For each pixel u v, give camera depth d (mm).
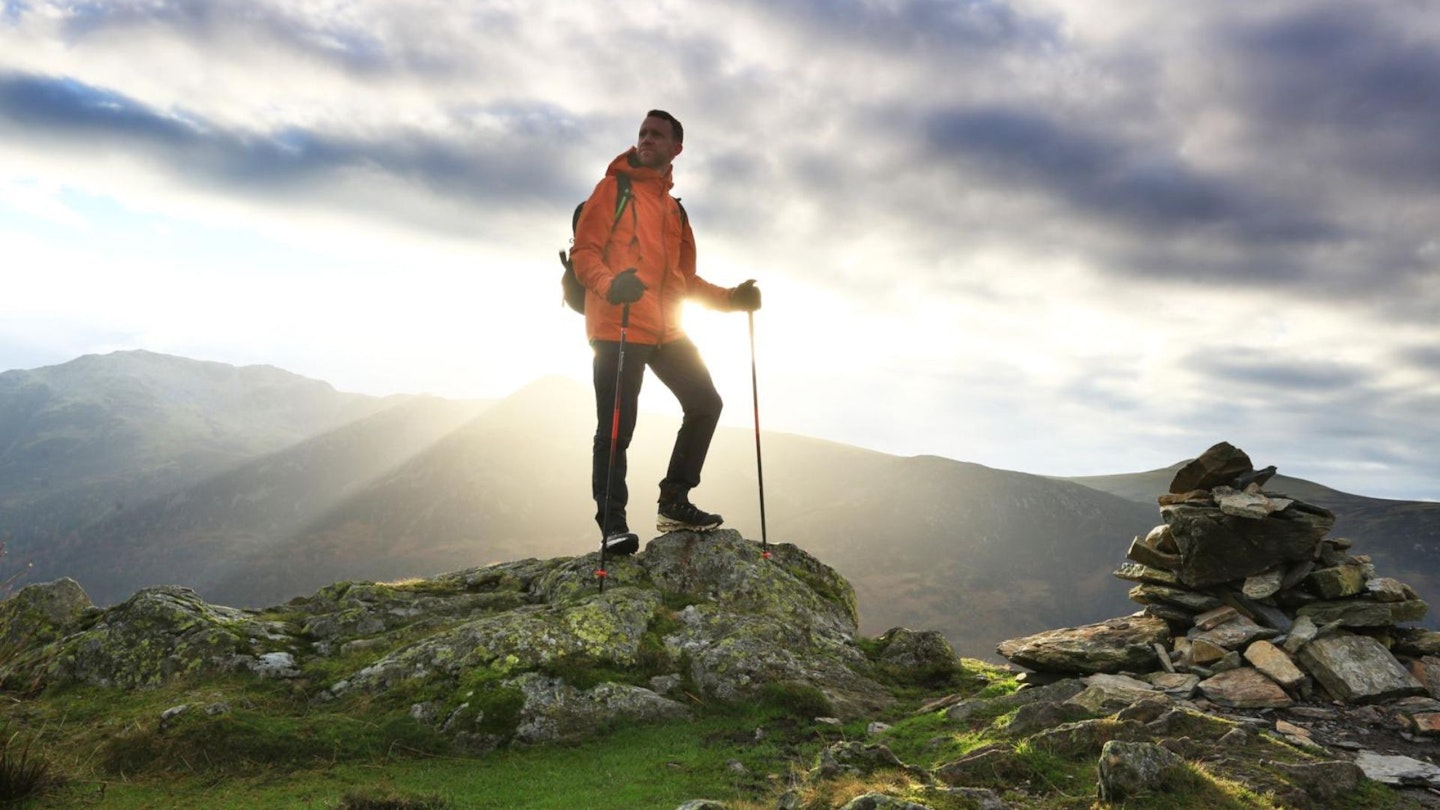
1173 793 4809
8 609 10188
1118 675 8148
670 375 10578
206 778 6859
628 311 9922
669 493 11242
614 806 6031
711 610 9945
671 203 10500
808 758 7066
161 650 9000
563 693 8266
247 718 7562
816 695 8523
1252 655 7867
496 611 10531
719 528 11359
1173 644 8555
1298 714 7156
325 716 7887
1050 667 8836
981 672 10125
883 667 9859
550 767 7230
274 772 7023
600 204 9977
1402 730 6836
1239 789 4961
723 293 11016
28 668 9070
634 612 9633
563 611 9555
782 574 10930
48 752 7086
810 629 10156
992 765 5562
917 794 4801
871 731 7859
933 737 7223
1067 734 5906
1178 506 9039
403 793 6234
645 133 10188
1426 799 5410
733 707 8562
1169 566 9047
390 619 10258
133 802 6320
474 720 7820
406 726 7730
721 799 6051
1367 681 7355
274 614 10617
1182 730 5961
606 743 7824
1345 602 8242
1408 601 8227
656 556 10930
